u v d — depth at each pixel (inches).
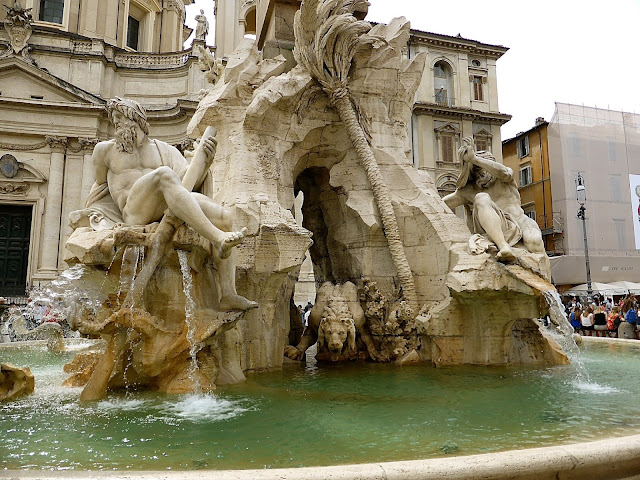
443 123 1266.0
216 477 94.2
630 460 112.9
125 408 179.6
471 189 329.4
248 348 264.5
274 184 292.4
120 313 191.2
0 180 1146.0
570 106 1173.1
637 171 1176.2
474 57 1334.9
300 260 264.1
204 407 182.4
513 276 261.1
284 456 128.3
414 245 316.2
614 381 241.4
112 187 229.1
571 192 1143.0
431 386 228.5
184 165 239.9
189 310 204.8
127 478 94.0
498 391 217.0
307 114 319.6
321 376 256.4
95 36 1346.0
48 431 150.7
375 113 338.6
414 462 103.6
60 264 1157.1
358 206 319.0
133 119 228.7
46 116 1186.6
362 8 333.1
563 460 107.5
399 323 305.9
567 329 265.3
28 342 402.0
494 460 105.0
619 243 1142.3
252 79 307.0
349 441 141.6
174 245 203.6
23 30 1197.1
